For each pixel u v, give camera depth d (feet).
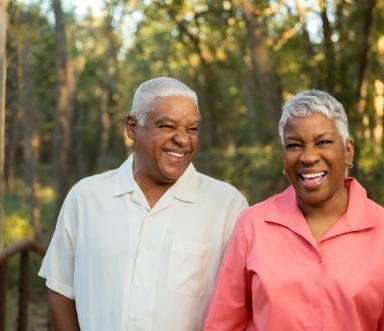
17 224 55.72
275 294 8.12
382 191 32.35
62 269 10.09
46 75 64.75
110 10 45.06
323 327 7.97
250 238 8.59
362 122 32.78
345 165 8.39
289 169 8.34
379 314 8.09
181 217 9.56
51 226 60.29
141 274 9.37
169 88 9.32
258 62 33.78
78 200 9.92
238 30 41.19
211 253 9.53
